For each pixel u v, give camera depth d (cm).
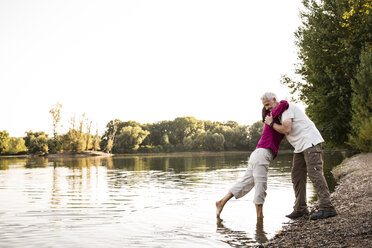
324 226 421
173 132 13262
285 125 504
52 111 7644
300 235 401
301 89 2234
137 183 1205
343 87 1917
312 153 491
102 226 509
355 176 990
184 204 722
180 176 1502
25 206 704
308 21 2169
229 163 2748
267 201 733
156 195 874
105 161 3769
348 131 2084
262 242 406
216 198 811
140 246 396
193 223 526
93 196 864
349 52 1891
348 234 361
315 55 2048
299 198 546
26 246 399
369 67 1711
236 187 572
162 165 2616
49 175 1634
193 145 11462
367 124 1719
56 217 581
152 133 13262
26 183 1227
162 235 450
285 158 3397
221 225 509
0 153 10675
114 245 402
